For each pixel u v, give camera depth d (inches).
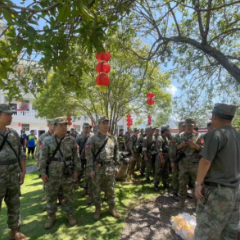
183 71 179.6
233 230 70.1
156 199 167.2
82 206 153.0
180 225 110.7
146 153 218.4
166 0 148.0
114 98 303.6
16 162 104.0
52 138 120.7
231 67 107.2
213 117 78.0
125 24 155.6
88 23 62.4
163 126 198.7
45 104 356.2
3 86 88.0
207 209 69.9
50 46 66.7
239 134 75.7
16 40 59.3
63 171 120.5
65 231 115.8
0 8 49.3
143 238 108.0
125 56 200.8
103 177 132.6
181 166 144.5
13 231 106.8
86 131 205.9
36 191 191.8
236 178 69.7
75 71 104.0
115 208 148.8
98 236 110.3
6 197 103.5
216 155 70.2
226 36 163.9
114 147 138.5
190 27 174.9
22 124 907.4
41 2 57.8
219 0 148.3
